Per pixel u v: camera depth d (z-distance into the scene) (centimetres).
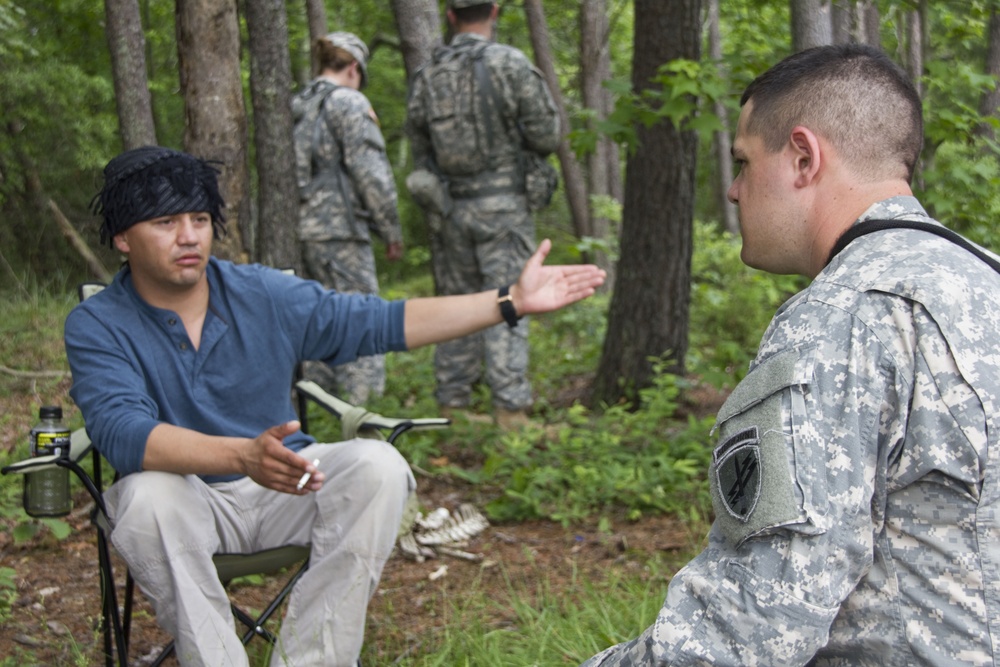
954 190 405
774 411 147
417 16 688
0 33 741
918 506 145
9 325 640
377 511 258
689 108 432
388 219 577
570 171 1001
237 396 273
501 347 550
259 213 504
